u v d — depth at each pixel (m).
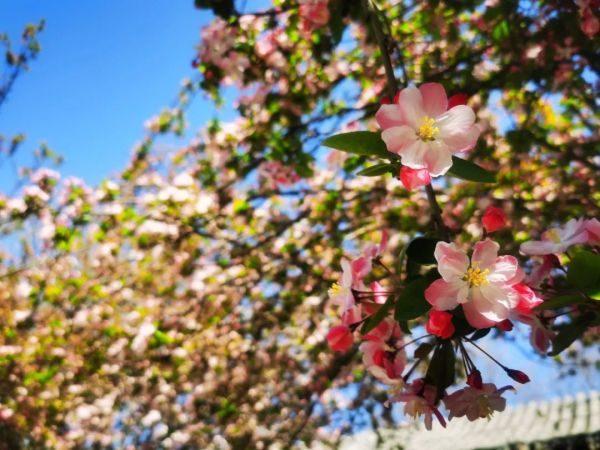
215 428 1.17
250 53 0.83
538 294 0.27
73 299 1.17
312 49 0.79
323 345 1.13
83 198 1.02
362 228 1.05
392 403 0.29
